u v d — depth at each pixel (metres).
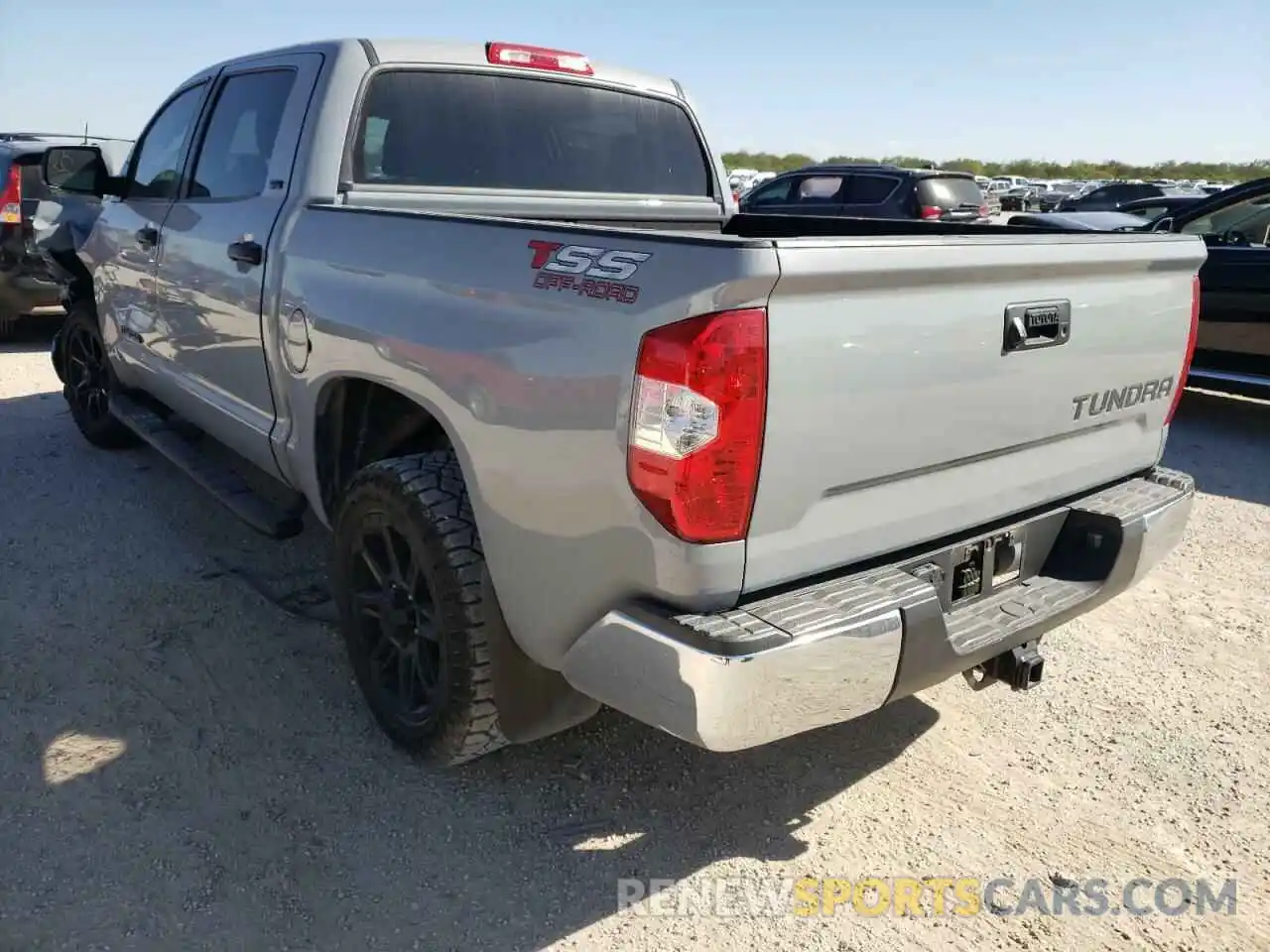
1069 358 2.55
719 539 1.97
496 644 2.49
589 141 3.91
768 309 1.91
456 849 2.55
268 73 3.64
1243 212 7.29
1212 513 5.36
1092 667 3.62
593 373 2.06
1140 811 2.81
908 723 3.23
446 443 3.00
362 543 2.86
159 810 2.63
